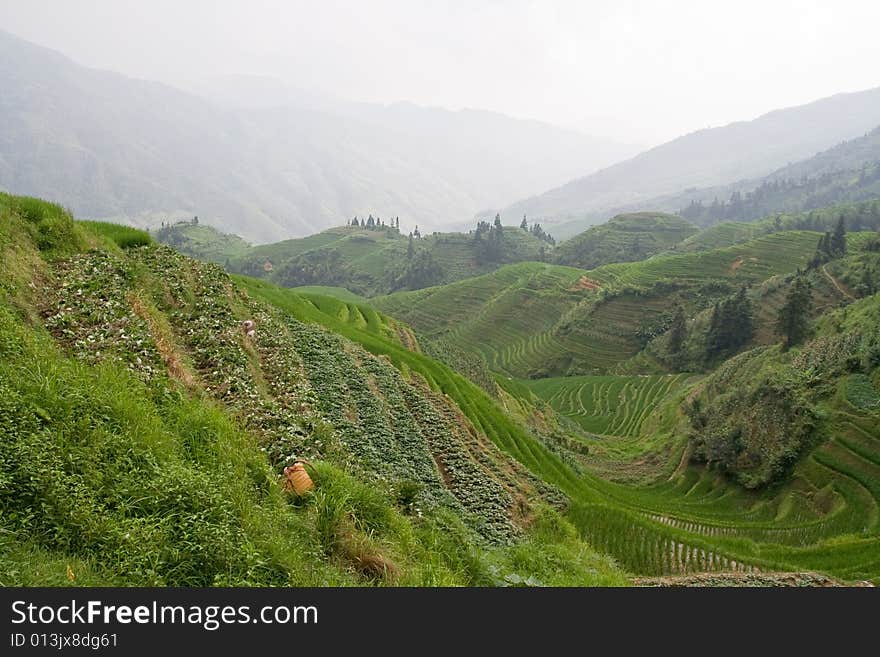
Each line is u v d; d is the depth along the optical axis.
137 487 8.00
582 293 164.50
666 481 54.41
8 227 15.90
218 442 10.47
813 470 42.12
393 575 9.16
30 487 7.09
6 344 9.76
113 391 9.91
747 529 37.84
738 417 53.78
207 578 7.25
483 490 19.61
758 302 115.56
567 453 48.56
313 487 10.57
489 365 142.12
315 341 26.62
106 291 15.54
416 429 22.30
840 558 28.02
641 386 105.56
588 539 22.97
